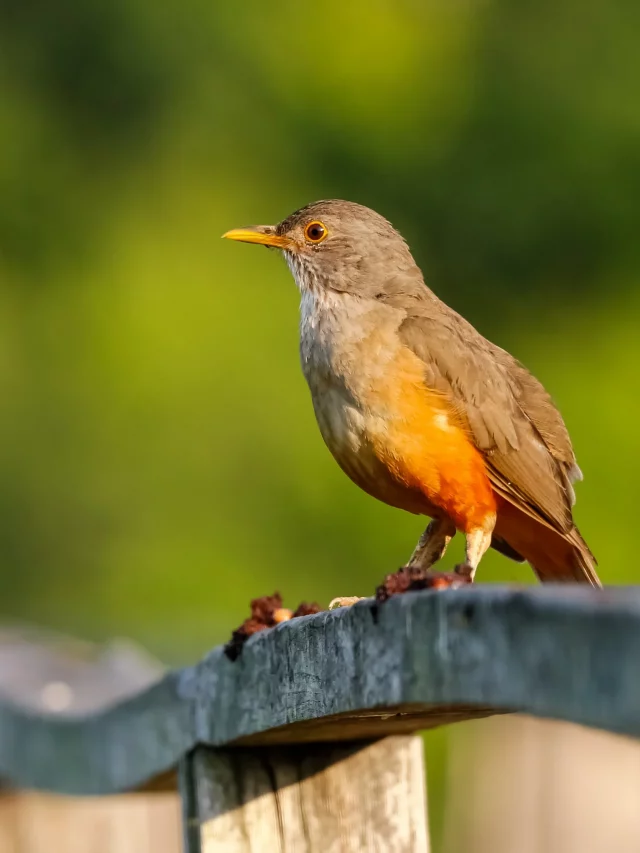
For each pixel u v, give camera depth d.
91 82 19.16
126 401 17.30
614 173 17.41
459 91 18.59
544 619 2.79
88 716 5.48
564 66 18.08
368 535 16.25
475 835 7.45
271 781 4.41
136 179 18.81
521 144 17.84
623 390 16.73
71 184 18.88
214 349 17.28
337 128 18.59
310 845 4.34
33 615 17.11
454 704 3.14
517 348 17.39
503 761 6.64
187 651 10.77
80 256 18.62
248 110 18.83
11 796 6.26
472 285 17.64
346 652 3.63
